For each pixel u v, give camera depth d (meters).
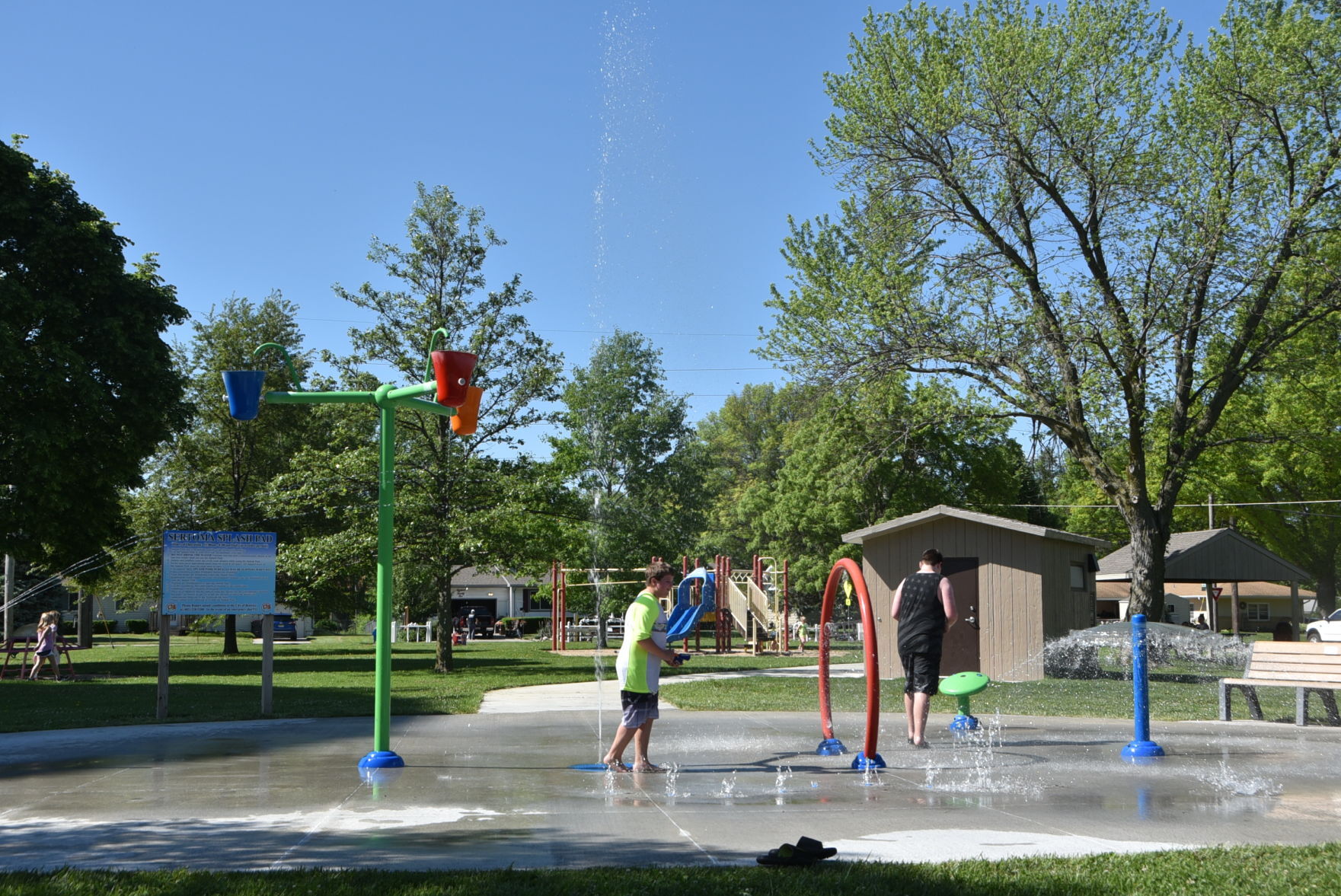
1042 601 20.62
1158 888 4.70
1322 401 35.75
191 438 39.00
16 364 23.42
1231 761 8.98
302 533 36.28
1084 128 22.53
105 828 6.21
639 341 57.22
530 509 23.06
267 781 7.96
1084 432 23.69
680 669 24.20
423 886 4.74
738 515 65.75
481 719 12.80
